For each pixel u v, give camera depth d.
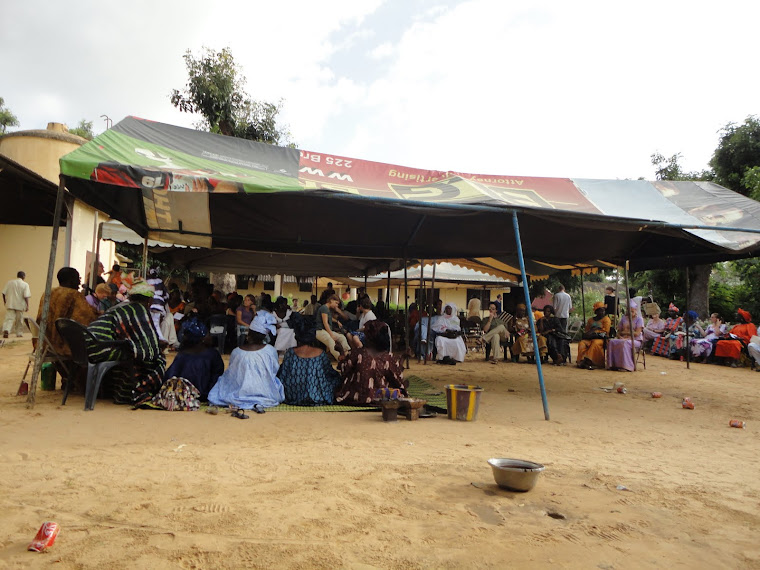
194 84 16.09
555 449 5.10
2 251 16.14
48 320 6.76
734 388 10.30
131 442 4.91
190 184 5.84
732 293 22.80
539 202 8.17
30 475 3.79
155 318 9.81
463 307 30.91
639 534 3.06
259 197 8.86
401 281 18.97
